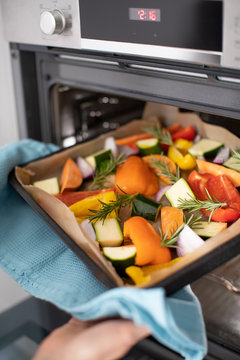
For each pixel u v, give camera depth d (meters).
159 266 0.65
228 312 0.72
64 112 1.02
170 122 1.01
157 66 0.73
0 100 0.99
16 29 0.87
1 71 0.97
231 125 0.88
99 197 0.76
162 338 0.52
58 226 0.71
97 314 0.55
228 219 0.72
